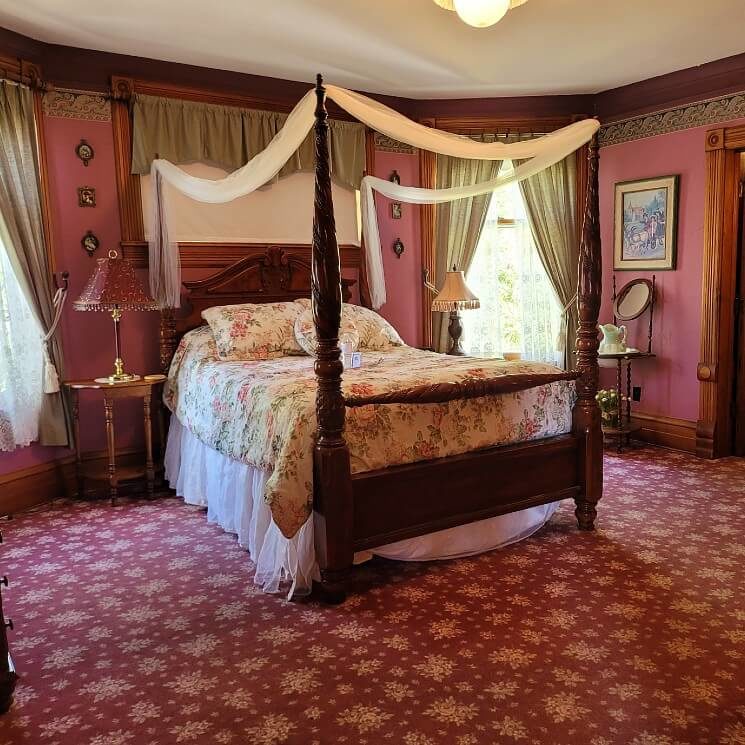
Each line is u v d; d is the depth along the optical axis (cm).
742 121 464
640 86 514
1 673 216
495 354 577
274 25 387
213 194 396
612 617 268
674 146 505
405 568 321
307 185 518
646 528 362
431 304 569
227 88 480
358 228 545
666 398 529
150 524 391
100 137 446
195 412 404
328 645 254
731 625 259
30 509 419
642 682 224
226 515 365
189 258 477
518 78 495
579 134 351
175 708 218
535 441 348
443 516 316
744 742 194
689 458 498
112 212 454
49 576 321
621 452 518
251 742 201
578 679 227
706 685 221
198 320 474
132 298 414
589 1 361
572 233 565
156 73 455
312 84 505
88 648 256
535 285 575
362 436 296
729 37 418
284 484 282
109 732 207
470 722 207
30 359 418
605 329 526
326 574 285
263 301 497
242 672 238
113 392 420
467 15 308
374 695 222
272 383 332
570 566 317
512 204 571
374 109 311
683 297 509
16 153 404
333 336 278
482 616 272
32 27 389
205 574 321
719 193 479
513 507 336
